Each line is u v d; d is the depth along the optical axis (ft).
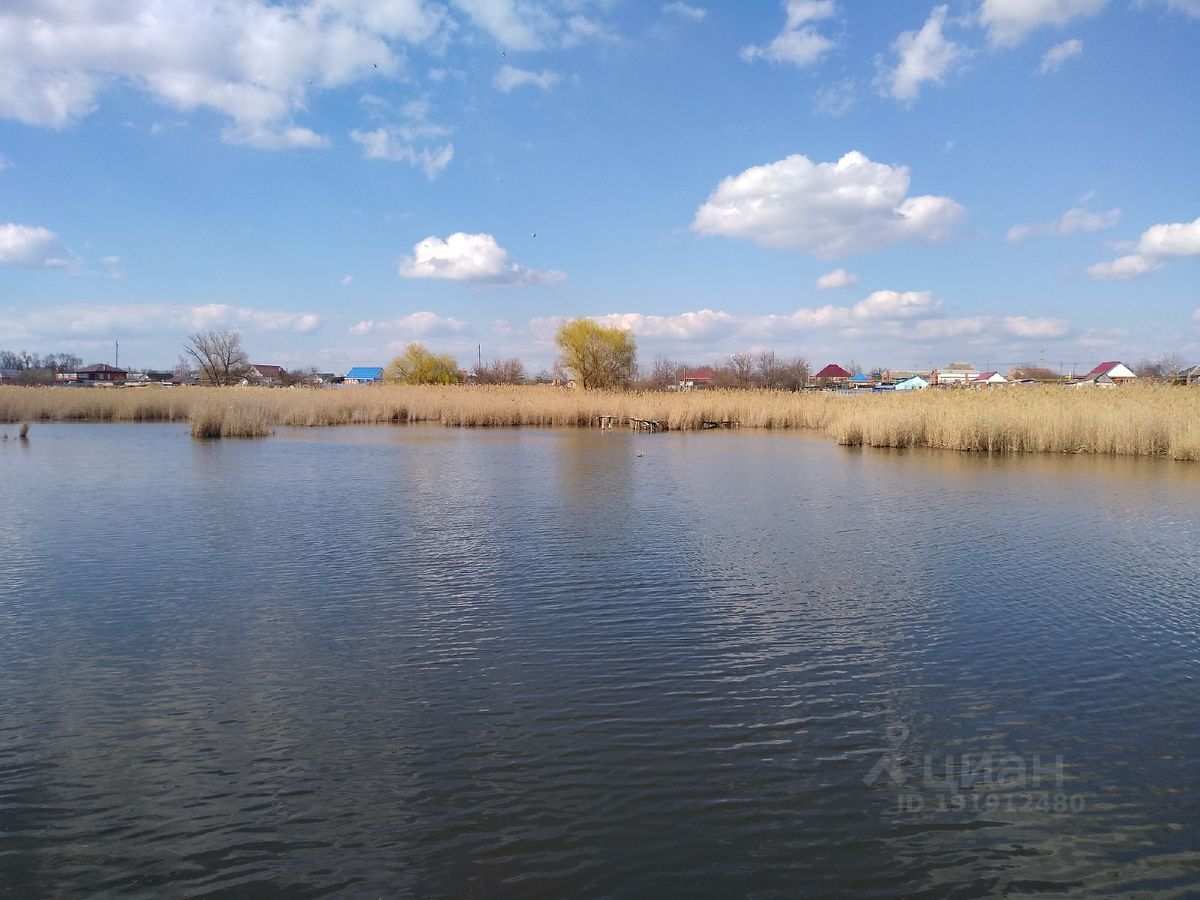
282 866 14.55
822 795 16.93
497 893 13.83
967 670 23.85
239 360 276.62
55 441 97.60
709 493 57.00
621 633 26.91
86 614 28.81
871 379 404.57
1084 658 24.86
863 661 24.52
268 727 19.98
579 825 15.79
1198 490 58.95
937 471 70.79
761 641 26.18
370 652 25.13
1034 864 14.74
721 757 18.48
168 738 19.42
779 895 13.85
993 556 37.91
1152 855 15.03
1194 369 204.74
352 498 54.19
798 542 40.81
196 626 27.55
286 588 32.09
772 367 280.51
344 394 159.53
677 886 14.07
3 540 40.63
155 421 139.64
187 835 15.46
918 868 14.60
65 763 18.22
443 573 34.40
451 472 68.69
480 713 20.72
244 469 70.03
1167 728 20.13
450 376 264.93
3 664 24.18
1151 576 34.40
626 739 19.33
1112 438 85.66
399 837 15.38
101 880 14.15
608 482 62.69
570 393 165.89
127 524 44.75
